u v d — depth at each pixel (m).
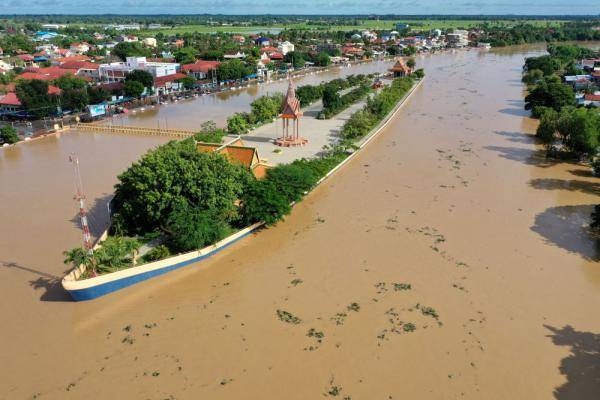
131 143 95.00
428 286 44.16
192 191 48.56
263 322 39.31
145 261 47.12
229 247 51.72
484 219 58.19
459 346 36.53
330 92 115.06
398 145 91.06
